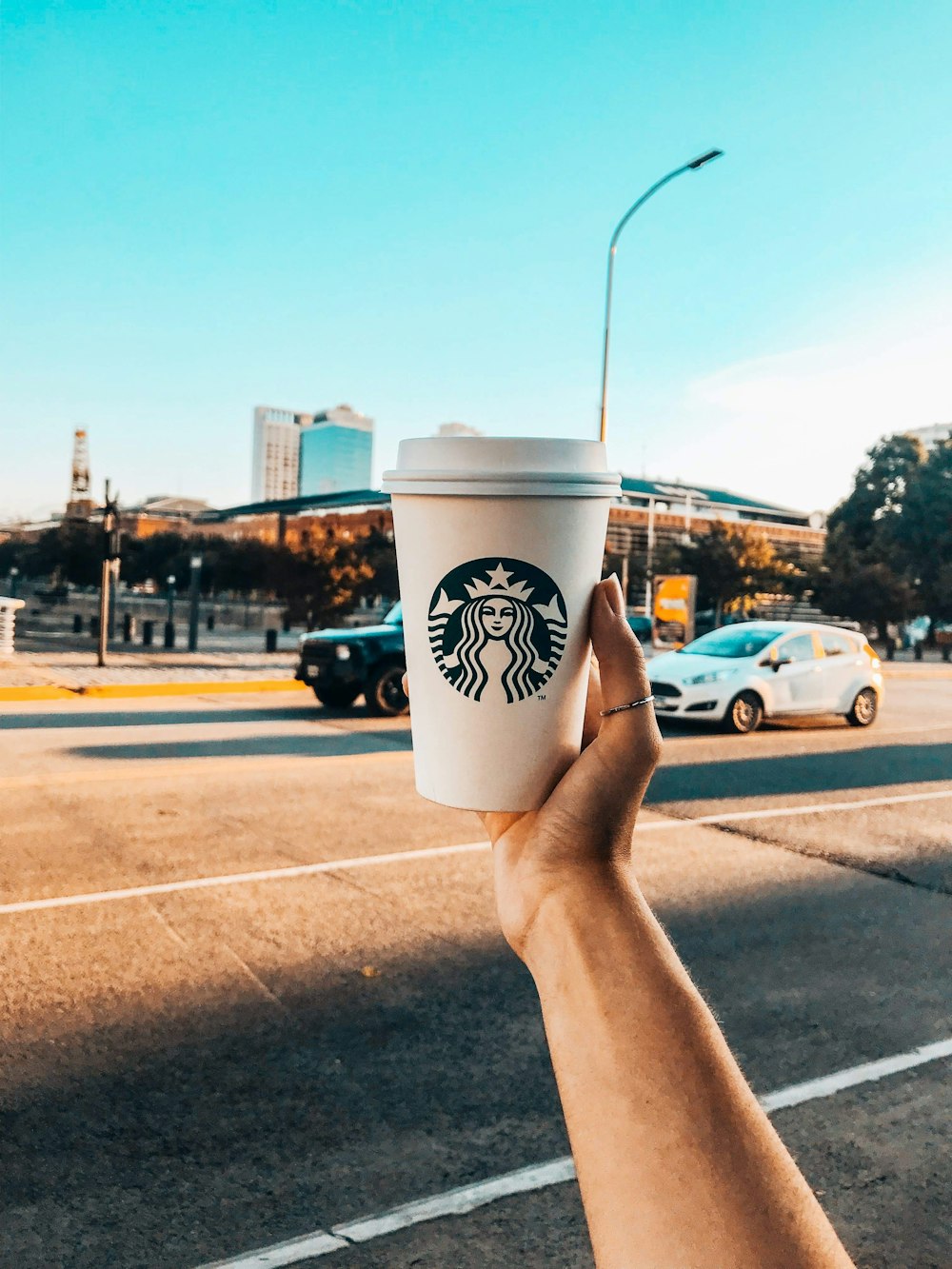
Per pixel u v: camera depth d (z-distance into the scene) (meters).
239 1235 2.72
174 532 58.66
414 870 6.15
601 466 0.92
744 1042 4.00
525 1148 3.17
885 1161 3.19
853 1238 2.82
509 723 0.92
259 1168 3.03
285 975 4.49
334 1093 3.48
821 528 88.38
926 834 7.64
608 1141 0.69
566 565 0.91
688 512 75.31
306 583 33.09
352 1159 3.10
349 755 10.13
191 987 4.33
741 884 6.19
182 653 23.58
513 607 0.91
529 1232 2.75
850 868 6.62
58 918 5.15
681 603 24.38
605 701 0.89
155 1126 3.24
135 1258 2.61
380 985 4.40
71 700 14.91
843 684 14.12
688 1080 0.70
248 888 5.73
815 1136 3.33
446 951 4.82
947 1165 3.18
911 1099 3.59
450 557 0.91
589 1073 0.73
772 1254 0.63
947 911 5.75
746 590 44.62
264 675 18.50
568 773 0.87
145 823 7.18
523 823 0.94
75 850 6.42
